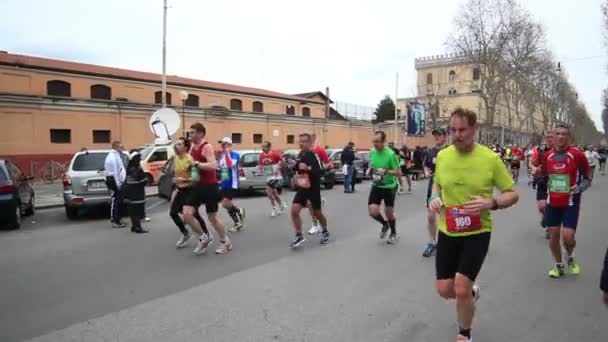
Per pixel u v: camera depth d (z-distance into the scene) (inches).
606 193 681.6
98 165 465.1
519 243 318.0
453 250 142.1
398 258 273.9
